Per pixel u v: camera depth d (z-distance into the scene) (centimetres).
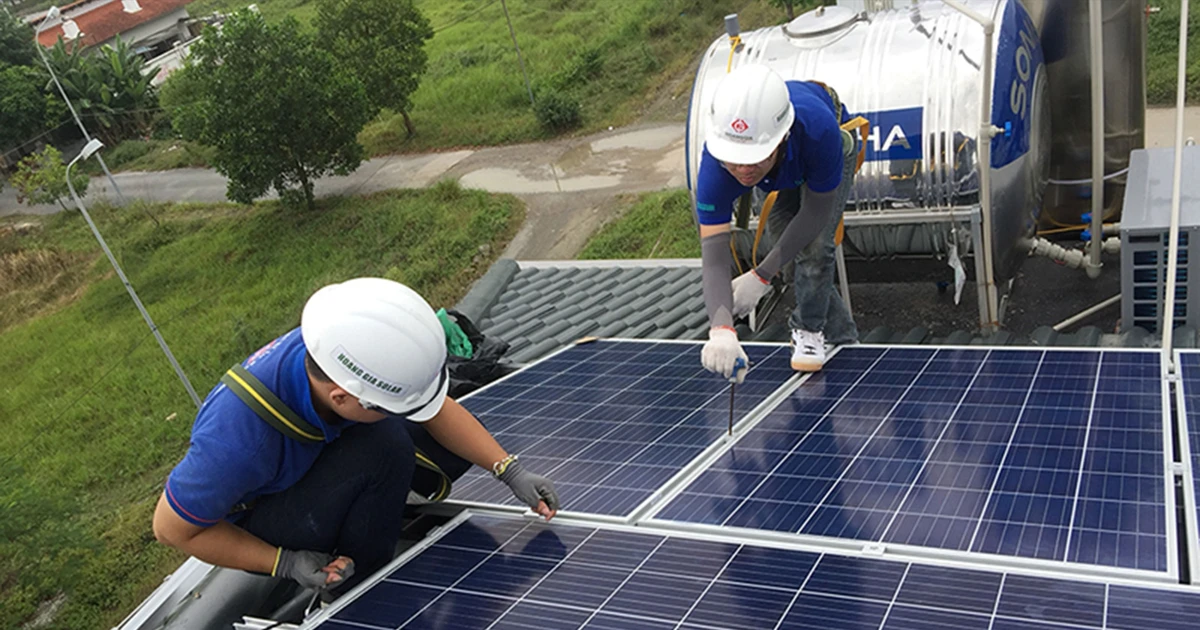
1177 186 423
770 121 366
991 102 716
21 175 3481
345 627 290
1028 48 780
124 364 2419
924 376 438
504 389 545
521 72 3425
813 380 467
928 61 751
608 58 3350
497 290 1030
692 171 857
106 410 2208
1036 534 270
